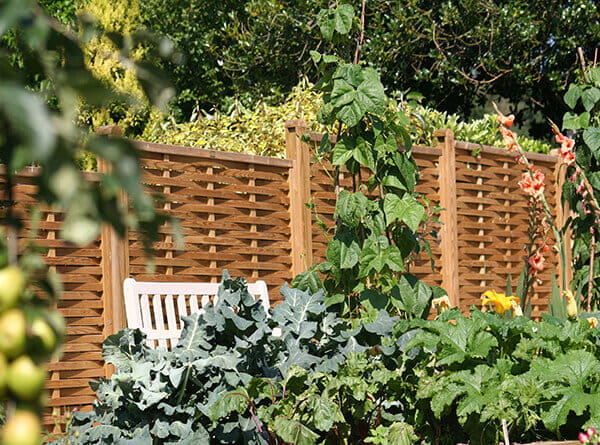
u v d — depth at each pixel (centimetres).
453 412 448
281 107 916
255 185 701
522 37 1530
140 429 398
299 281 549
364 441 422
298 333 461
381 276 541
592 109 812
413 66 1608
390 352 457
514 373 455
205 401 417
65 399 564
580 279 820
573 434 447
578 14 1530
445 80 1636
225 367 414
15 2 83
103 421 409
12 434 85
